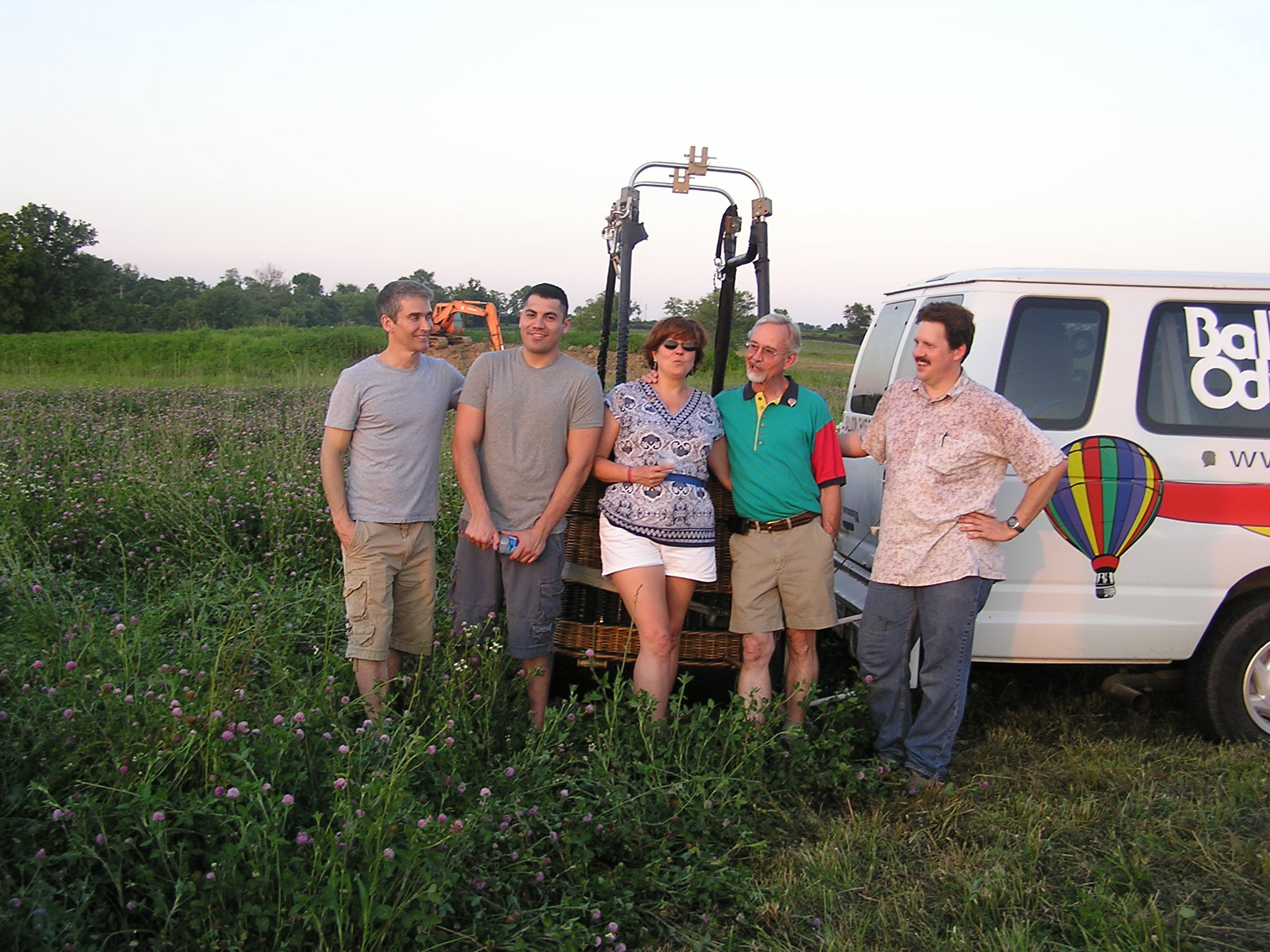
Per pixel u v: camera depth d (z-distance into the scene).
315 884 2.41
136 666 3.34
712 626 4.19
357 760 2.91
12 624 3.98
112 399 12.72
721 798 3.40
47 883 2.30
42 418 9.38
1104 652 4.23
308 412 10.91
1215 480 4.20
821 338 30.70
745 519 3.95
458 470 3.83
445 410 3.94
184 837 2.54
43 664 3.13
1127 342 4.21
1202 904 3.11
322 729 3.11
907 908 3.05
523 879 2.84
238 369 28.98
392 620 3.88
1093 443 4.16
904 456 3.82
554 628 3.94
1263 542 4.21
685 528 3.78
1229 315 4.27
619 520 3.80
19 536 5.19
